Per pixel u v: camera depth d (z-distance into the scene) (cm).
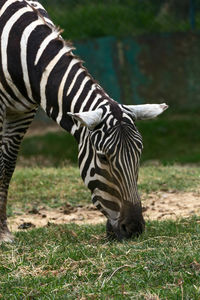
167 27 3825
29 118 1266
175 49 3519
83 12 3631
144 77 3438
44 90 1103
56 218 1562
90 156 1029
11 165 1302
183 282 874
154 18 3872
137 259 979
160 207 1587
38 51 1118
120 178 970
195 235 1124
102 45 3394
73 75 1077
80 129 1051
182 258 958
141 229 987
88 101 1034
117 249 1023
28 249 1115
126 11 3797
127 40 3453
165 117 3384
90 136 1009
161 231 1198
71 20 3547
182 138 3169
